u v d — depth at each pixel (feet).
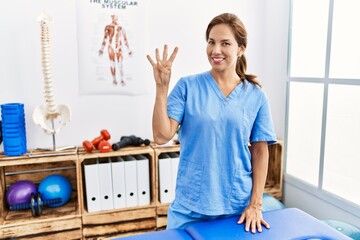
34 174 7.98
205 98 4.27
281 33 8.72
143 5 8.13
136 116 8.45
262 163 4.52
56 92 7.82
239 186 4.38
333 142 7.54
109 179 7.44
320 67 7.82
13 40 7.43
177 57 8.57
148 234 3.79
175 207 4.55
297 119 8.59
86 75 7.96
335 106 7.42
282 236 3.70
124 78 8.22
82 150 7.60
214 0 8.67
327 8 7.54
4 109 6.93
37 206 7.10
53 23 7.61
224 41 4.00
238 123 4.25
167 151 7.66
